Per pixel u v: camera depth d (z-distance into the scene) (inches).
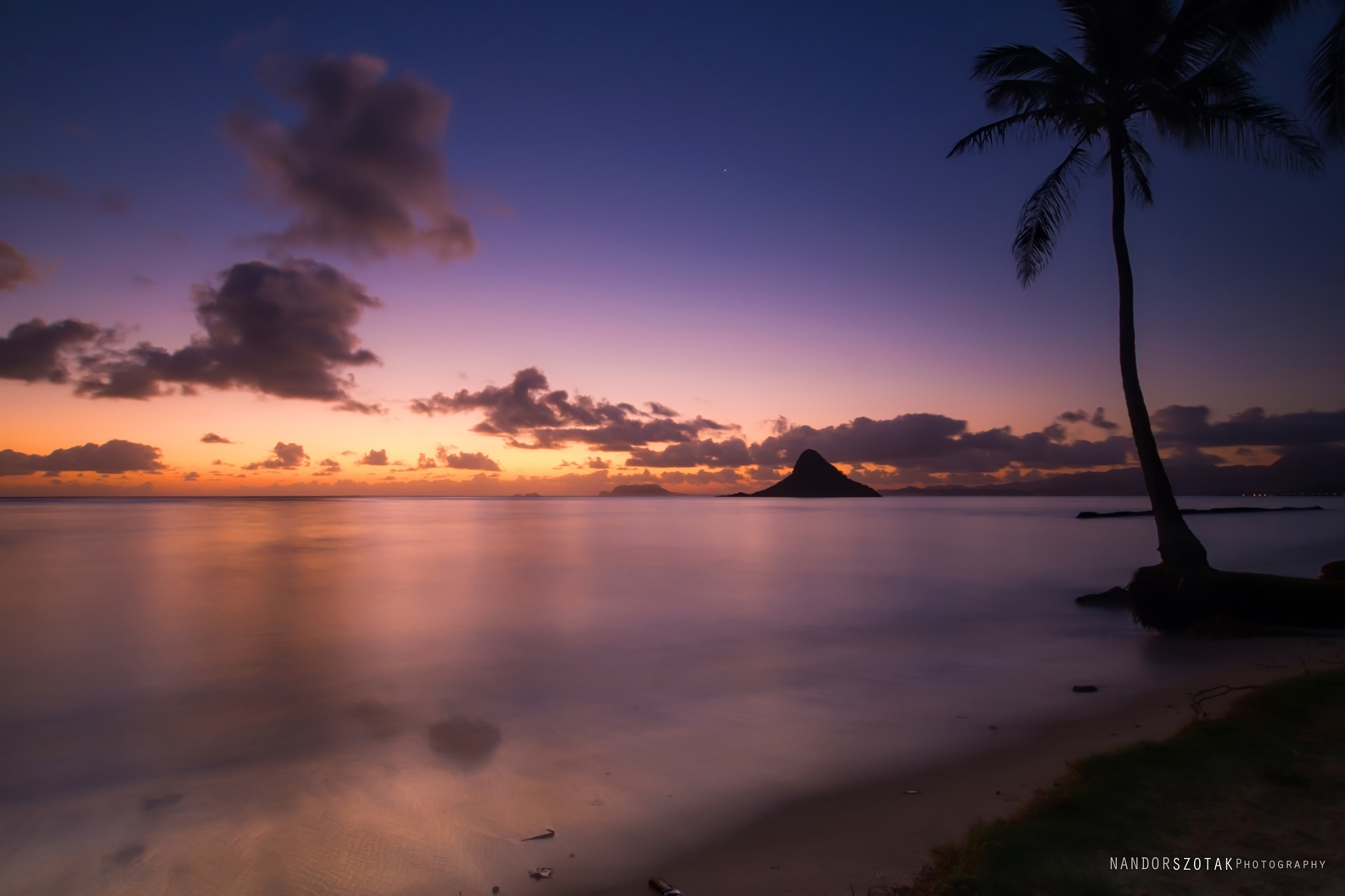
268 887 219.0
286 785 301.9
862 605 837.2
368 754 340.5
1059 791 241.9
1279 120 627.5
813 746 338.0
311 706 428.1
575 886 213.3
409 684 478.6
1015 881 179.5
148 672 514.3
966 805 258.5
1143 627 639.8
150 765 330.3
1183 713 355.9
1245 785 226.7
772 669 514.0
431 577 1127.6
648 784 295.3
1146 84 653.3
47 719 405.1
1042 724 357.7
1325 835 193.0
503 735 366.3
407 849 241.6
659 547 1782.7
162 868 232.7
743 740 350.0
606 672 511.8
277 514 4675.2
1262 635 550.9
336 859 236.2
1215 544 1630.2
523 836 249.0
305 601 871.7
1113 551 1614.2
